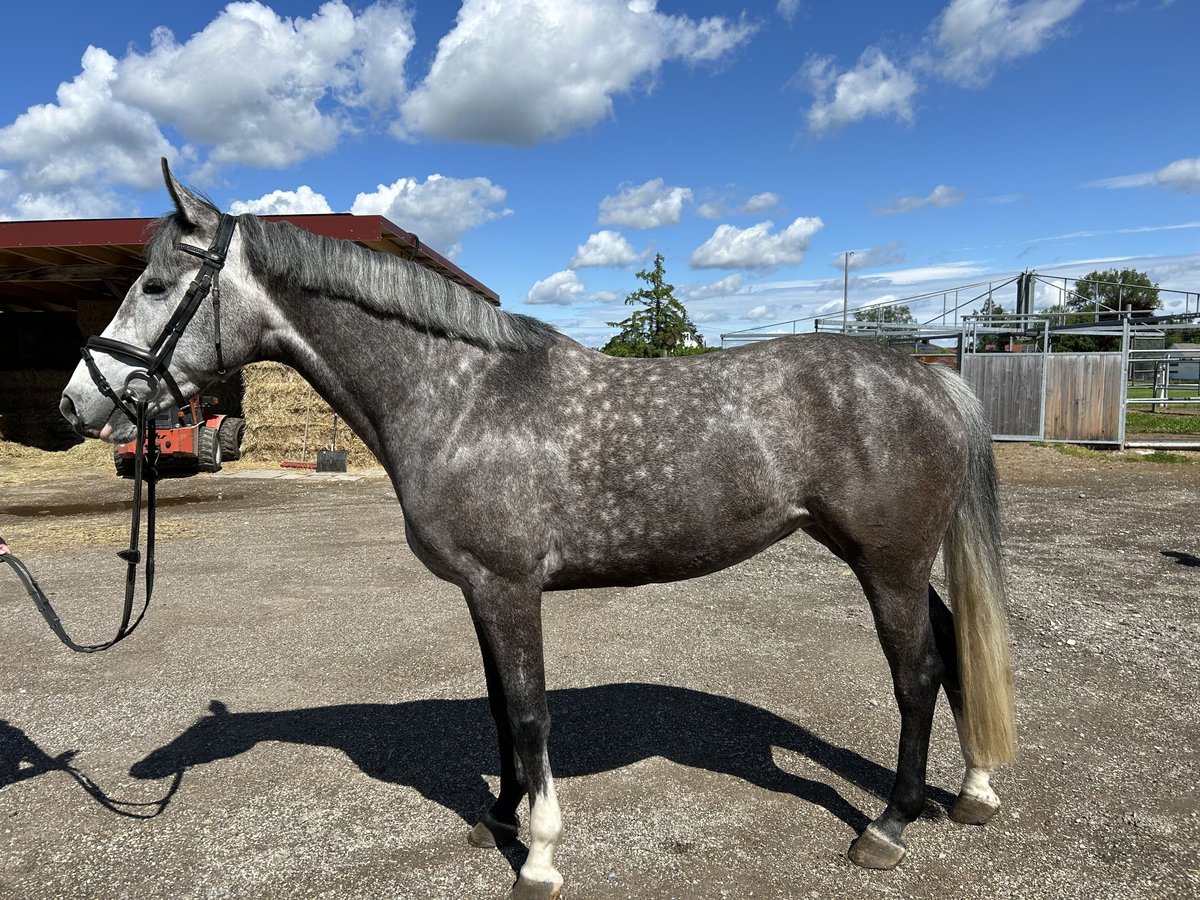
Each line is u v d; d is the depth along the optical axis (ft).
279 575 18.85
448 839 8.00
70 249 37.99
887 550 7.34
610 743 10.07
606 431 7.12
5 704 11.35
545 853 6.96
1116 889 6.98
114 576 18.75
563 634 14.37
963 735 8.08
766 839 7.91
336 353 7.45
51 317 57.98
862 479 7.22
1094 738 9.92
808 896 7.00
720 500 7.14
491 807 8.10
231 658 13.20
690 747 9.95
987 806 8.02
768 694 11.60
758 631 14.47
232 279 7.27
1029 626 14.40
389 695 11.68
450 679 12.28
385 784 9.10
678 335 59.52
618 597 16.89
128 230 36.24
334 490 34.09
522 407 7.13
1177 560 19.83
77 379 6.98
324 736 10.33
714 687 11.87
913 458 7.23
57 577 18.63
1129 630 14.14
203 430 39.24
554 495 7.04
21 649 13.58
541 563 7.09
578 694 11.66
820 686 11.87
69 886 7.22
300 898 7.03
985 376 48.73
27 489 34.24
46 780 9.19
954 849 7.68
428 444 7.16
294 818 8.37
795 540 23.13
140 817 8.39
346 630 14.64
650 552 7.25
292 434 42.83
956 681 8.11
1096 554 20.58
